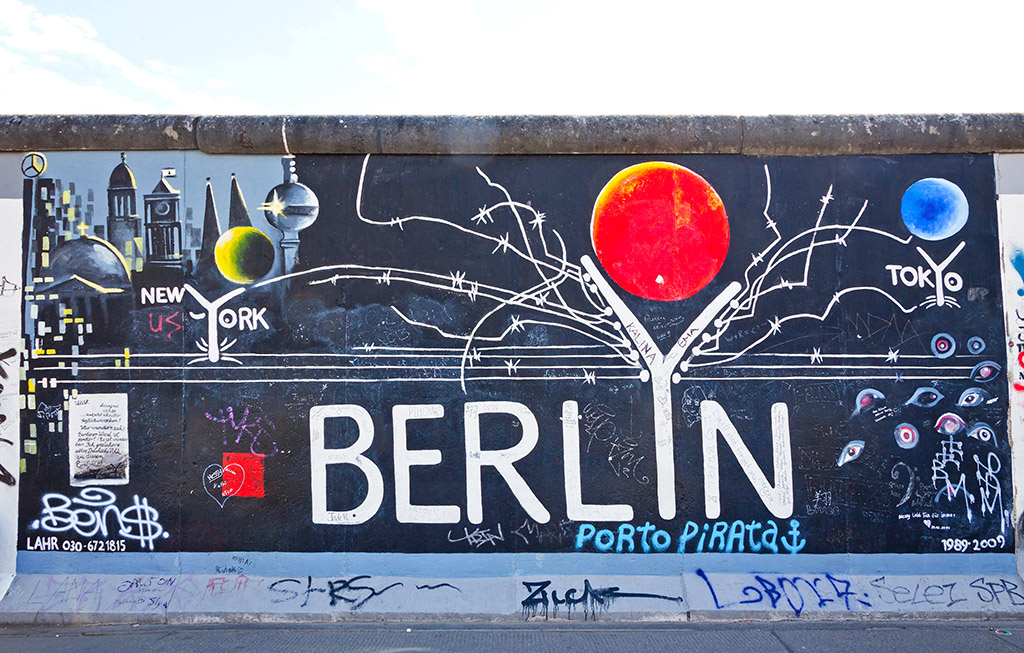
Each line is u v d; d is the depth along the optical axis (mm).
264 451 4527
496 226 4641
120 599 4324
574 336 4586
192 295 4609
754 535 4473
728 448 4523
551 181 4660
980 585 4383
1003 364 4559
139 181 4645
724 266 4617
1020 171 4645
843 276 4609
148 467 4520
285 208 4637
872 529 4477
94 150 4660
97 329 4590
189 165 4656
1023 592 4352
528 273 4613
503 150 4633
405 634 4062
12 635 4105
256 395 4555
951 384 4547
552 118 4625
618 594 4348
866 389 4551
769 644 3902
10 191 4645
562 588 4367
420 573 4441
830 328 4582
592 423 4535
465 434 4531
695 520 4480
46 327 4594
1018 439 4520
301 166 4660
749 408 4543
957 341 4570
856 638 3986
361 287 4609
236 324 4590
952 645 3875
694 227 4637
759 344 4578
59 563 4477
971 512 4480
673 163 4664
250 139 4598
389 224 4637
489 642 3934
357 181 4656
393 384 4562
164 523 4488
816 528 4473
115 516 4496
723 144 4602
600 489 4500
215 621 4266
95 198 4637
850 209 4633
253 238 4625
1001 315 4582
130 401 4559
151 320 4594
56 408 4555
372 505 4496
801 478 4504
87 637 4059
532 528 4480
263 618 4270
